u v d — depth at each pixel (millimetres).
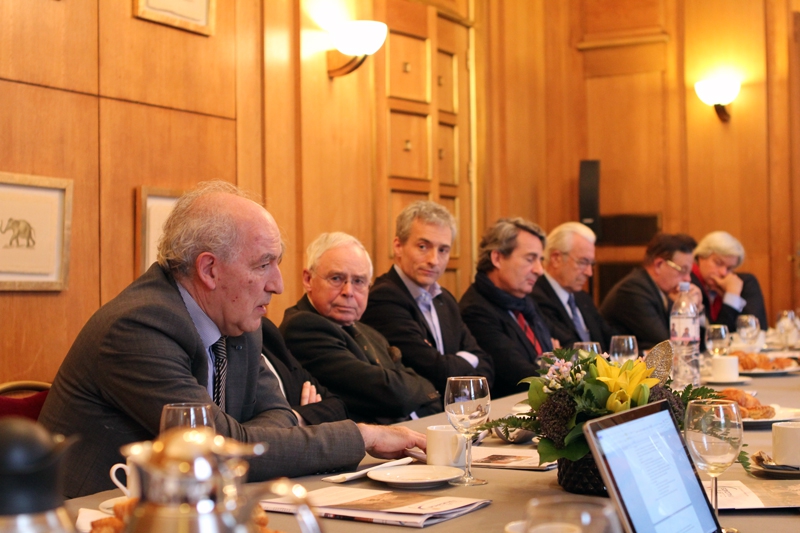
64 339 3354
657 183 7062
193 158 3939
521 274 3971
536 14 7062
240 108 4207
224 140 4113
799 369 3572
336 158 4844
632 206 7121
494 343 3885
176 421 1196
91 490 1790
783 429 1628
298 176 4559
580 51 7258
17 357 3188
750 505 1358
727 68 6910
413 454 1831
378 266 5199
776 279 6789
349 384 2910
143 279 1932
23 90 3223
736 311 5582
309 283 3131
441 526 1282
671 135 7031
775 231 6797
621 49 7145
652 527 1058
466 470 1648
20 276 3184
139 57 3680
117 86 3584
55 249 3307
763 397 2729
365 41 4621
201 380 1890
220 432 1651
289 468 1665
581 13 7246
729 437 1299
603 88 7199
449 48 6031
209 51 4027
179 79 3871
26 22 3232
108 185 3541
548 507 708
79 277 3416
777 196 6785
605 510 699
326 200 4750
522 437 2057
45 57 3301
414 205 3742
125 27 3617
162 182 3779
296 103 4562
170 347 1803
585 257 4605
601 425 1065
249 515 725
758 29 6844
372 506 1364
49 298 3305
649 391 1500
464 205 6184
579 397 1455
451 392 1604
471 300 3996
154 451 713
